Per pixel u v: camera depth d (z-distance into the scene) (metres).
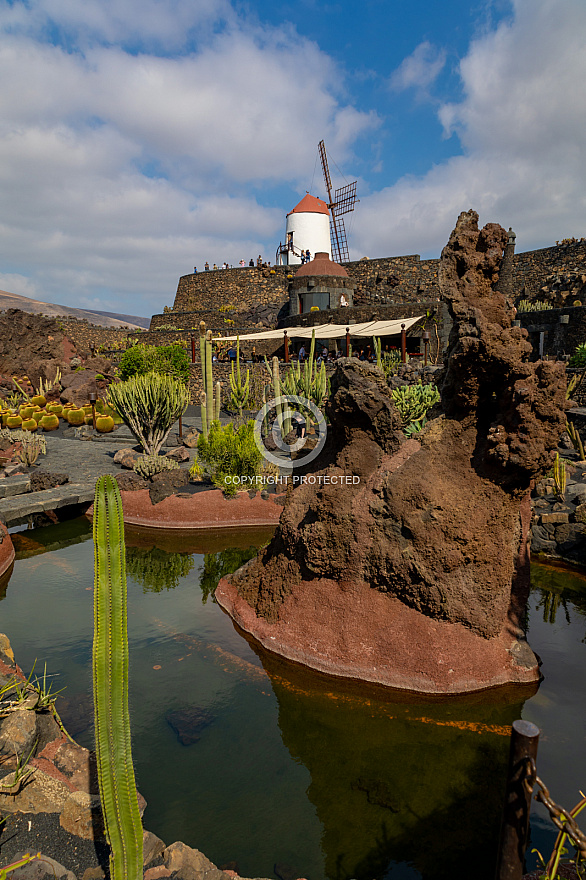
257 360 35.38
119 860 2.32
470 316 5.18
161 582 7.85
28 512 10.05
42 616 6.70
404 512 5.15
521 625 5.21
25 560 8.77
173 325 43.00
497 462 5.10
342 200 49.03
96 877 2.70
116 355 38.69
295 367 26.23
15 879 2.57
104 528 2.20
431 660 4.80
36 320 39.47
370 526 5.28
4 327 37.41
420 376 20.22
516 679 4.84
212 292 45.22
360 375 5.93
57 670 5.42
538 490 9.13
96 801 3.11
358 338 30.81
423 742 4.26
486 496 5.23
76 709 4.70
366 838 3.36
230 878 2.90
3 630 6.32
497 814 3.55
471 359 5.04
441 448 5.50
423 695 4.70
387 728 4.43
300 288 37.00
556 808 2.04
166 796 3.71
